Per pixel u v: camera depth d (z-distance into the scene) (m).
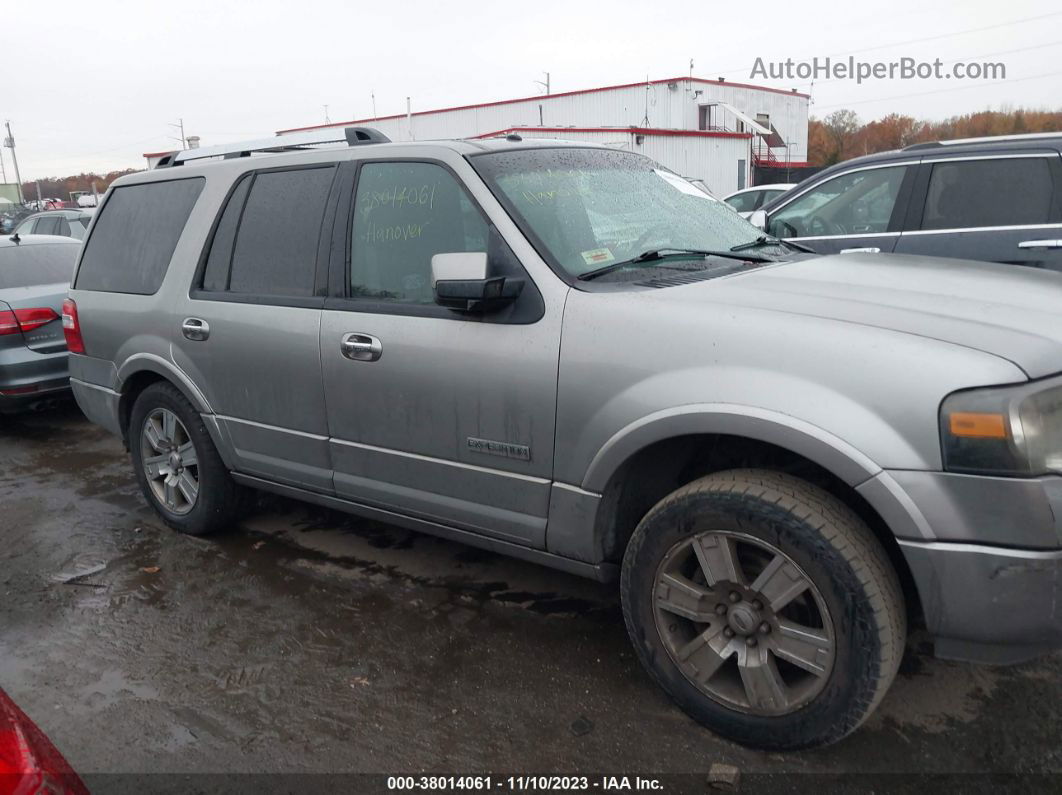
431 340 3.14
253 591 3.86
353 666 3.21
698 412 2.50
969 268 3.22
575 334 2.79
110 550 4.41
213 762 2.71
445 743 2.75
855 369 2.32
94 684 3.17
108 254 4.68
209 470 4.25
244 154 4.42
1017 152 5.34
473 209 3.15
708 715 2.68
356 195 3.53
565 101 36.06
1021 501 2.14
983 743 2.61
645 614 2.76
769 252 3.56
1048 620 2.18
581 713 2.87
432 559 4.11
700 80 34.28
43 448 6.45
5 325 6.39
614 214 3.34
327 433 3.60
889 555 2.54
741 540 2.53
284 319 3.64
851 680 2.38
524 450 2.95
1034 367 2.22
